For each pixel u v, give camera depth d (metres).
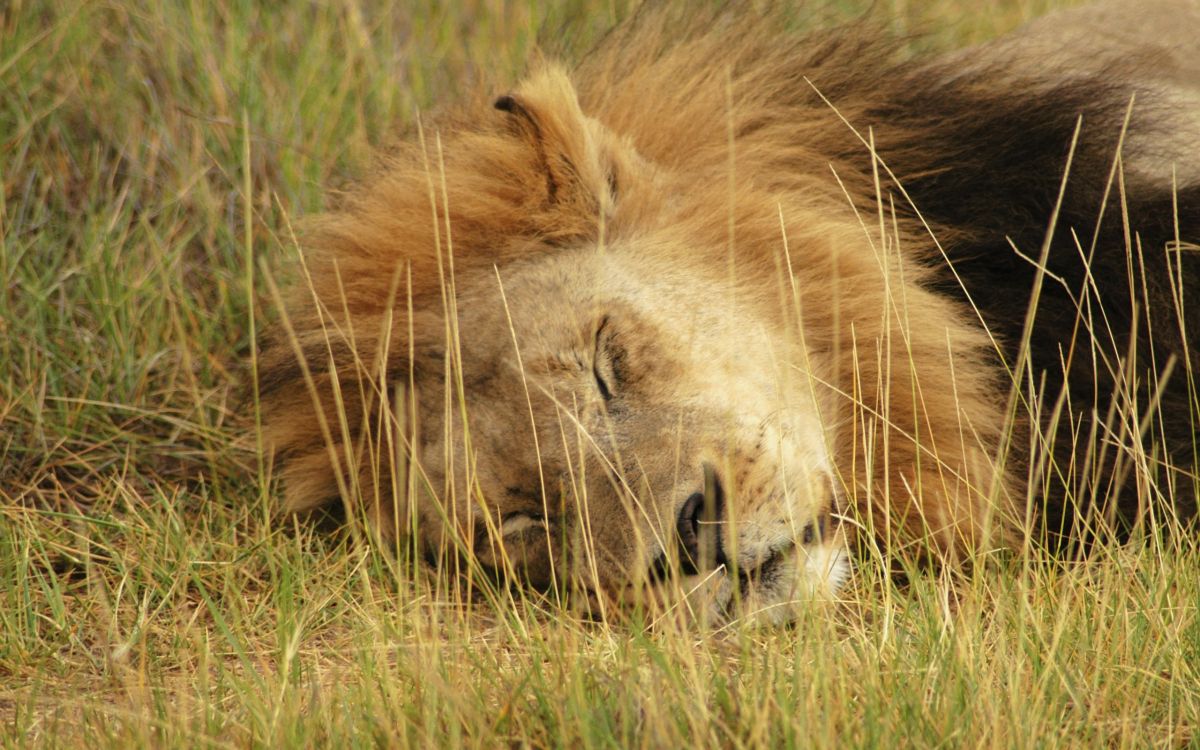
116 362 10.06
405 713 5.91
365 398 7.82
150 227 10.95
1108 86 8.44
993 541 7.48
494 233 7.76
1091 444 7.39
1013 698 5.64
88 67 11.82
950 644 6.19
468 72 12.54
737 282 7.48
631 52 8.84
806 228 7.73
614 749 5.40
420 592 7.59
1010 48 9.28
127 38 12.09
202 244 11.14
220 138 11.47
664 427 6.80
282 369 8.23
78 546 8.30
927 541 7.20
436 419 7.45
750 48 8.80
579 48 10.40
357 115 11.84
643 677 6.06
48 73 11.70
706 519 6.57
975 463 7.32
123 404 9.94
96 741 5.91
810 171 8.24
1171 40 9.07
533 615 6.81
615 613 6.91
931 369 7.55
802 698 5.68
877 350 7.31
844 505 7.44
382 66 12.47
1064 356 8.10
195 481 9.38
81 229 10.99
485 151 7.97
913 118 8.59
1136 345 7.99
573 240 7.62
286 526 8.52
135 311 10.46
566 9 13.34
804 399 7.22
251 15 12.57
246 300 10.44
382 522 7.91
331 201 9.21
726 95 8.37
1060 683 6.04
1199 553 7.03
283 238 10.47
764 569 6.75
